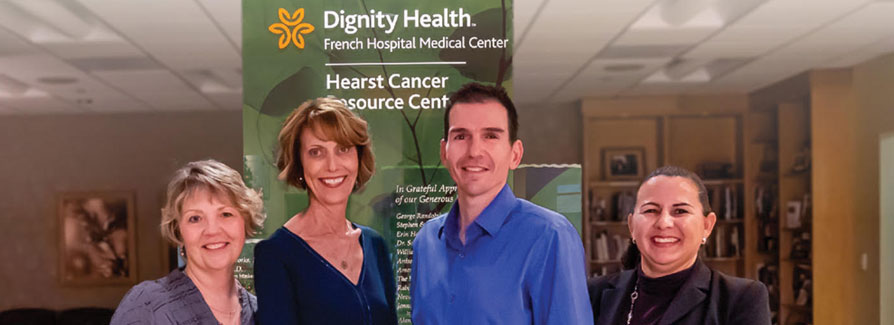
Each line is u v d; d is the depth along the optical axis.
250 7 1.91
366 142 1.90
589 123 5.77
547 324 1.53
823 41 4.07
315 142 1.85
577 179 1.87
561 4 3.27
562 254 1.54
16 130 5.73
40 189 5.72
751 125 5.62
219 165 1.59
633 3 3.28
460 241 1.65
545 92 5.55
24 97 5.14
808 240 5.18
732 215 5.63
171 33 3.64
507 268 1.58
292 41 1.91
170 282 1.50
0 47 3.84
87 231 5.67
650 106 5.71
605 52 4.22
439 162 1.92
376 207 1.90
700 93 5.62
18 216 5.71
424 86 1.92
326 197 1.86
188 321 1.46
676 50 4.21
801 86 5.02
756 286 1.53
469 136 1.63
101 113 5.69
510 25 1.91
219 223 1.50
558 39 3.89
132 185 5.69
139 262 5.67
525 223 1.59
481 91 1.66
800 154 5.27
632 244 1.72
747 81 5.29
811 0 3.29
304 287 1.81
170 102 5.44
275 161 1.90
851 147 4.87
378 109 1.92
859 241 4.84
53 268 5.68
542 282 1.55
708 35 3.89
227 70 4.50
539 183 1.87
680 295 1.56
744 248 5.57
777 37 3.95
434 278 1.70
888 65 4.40
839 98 4.88
